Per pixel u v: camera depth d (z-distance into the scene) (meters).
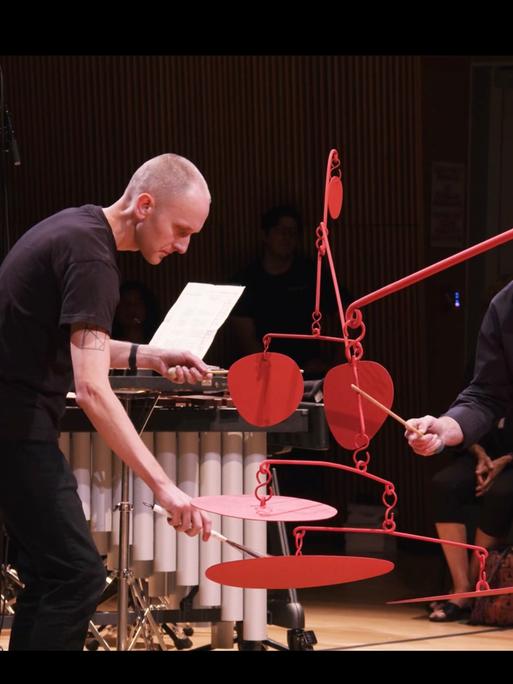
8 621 5.01
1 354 3.56
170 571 4.82
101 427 3.41
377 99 9.57
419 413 9.47
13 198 9.92
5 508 3.56
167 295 9.79
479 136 10.01
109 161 9.85
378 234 9.61
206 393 4.76
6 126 5.11
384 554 8.85
